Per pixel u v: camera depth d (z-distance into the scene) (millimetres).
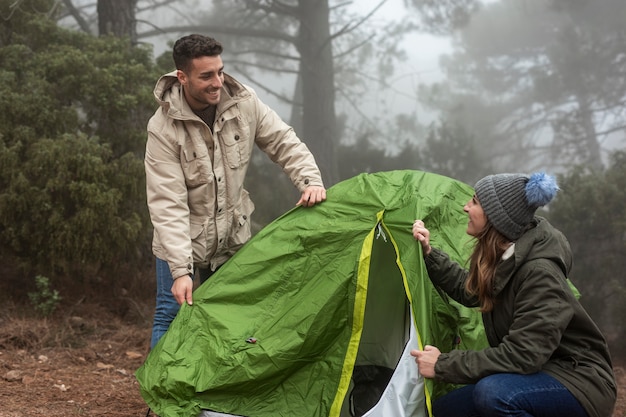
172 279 3803
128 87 6957
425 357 2990
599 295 8445
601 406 2787
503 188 2846
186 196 3650
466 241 3744
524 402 2762
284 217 3701
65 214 6301
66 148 6227
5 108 6328
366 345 3555
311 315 3373
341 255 3480
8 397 4258
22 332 5633
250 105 3729
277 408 3346
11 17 7266
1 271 6793
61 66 6676
